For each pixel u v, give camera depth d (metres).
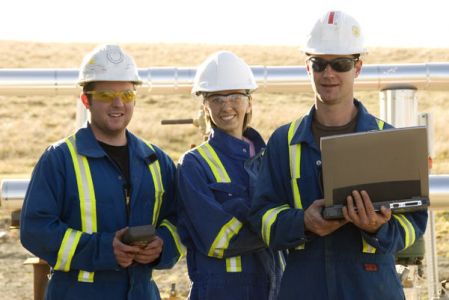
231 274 5.04
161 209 5.10
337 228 4.35
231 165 5.20
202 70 5.32
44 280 6.71
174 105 28.03
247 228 4.96
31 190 4.76
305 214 4.34
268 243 4.54
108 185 4.83
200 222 4.99
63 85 8.81
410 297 7.34
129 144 4.97
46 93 8.94
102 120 4.88
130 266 4.83
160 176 5.05
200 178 5.08
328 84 4.52
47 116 27.31
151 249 4.76
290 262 4.59
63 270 4.77
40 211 4.70
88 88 4.91
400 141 4.21
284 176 4.63
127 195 4.88
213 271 5.04
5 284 10.94
